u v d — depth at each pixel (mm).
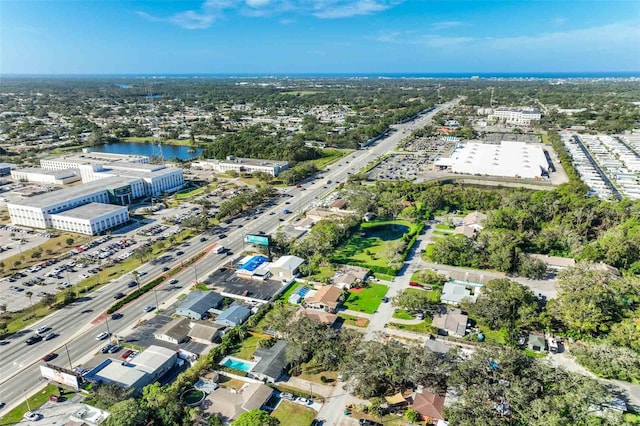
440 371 101812
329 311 143000
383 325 135000
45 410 102125
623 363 107125
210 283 163750
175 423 94875
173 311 145125
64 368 112562
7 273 173000
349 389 107188
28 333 133375
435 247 181375
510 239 174375
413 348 108938
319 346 116750
